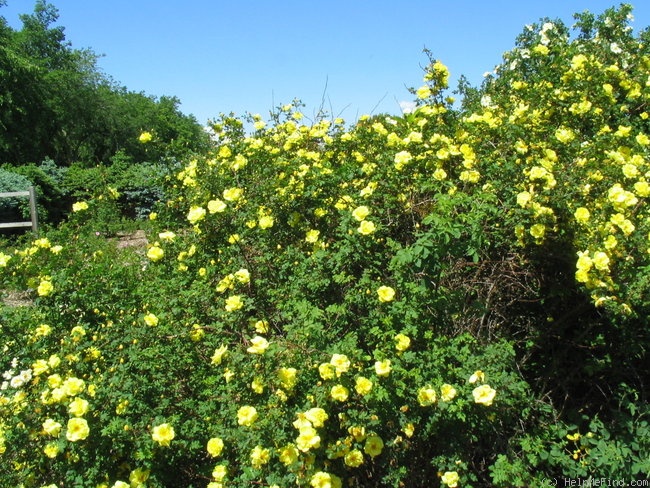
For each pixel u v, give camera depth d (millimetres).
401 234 3236
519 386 2562
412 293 2576
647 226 2750
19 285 3279
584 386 3373
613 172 3021
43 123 28734
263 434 2250
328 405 2324
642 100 4062
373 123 4328
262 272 3242
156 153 4262
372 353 2633
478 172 3145
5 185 13227
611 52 4387
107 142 37938
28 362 2949
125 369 2607
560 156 3277
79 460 2465
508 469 2611
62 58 36531
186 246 3447
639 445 2928
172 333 2764
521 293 3250
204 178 3561
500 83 4734
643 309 2963
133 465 2523
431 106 3672
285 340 2504
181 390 2672
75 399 2420
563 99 3705
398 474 2465
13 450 2547
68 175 16891
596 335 3311
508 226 2902
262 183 3518
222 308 2904
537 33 5160
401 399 2410
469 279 3143
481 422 2535
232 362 2455
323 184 3459
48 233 3871
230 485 2371
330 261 2871
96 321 3137
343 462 2428
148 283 3232
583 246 2824
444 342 2605
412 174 3250
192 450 2520
